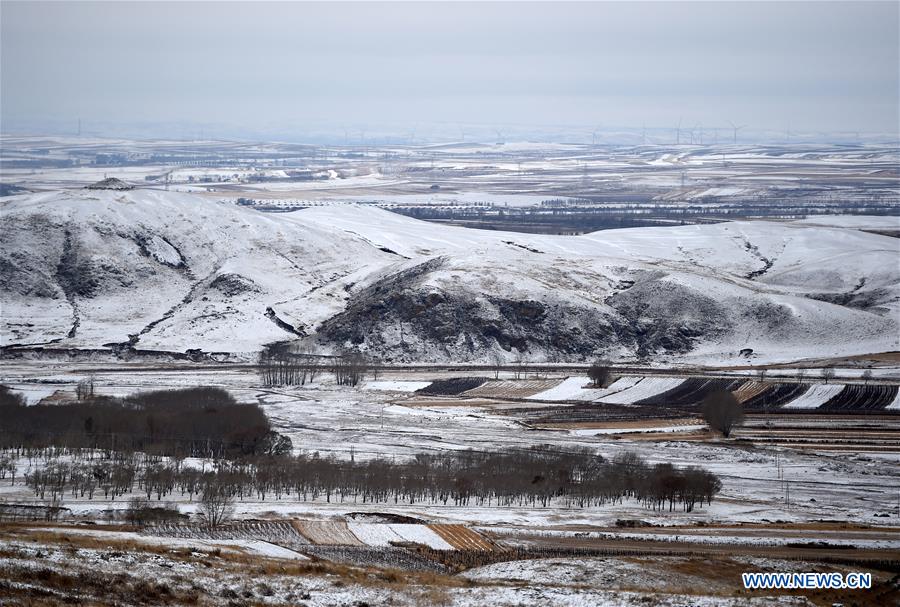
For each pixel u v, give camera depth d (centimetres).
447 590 13812
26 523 17675
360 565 15788
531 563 16050
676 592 14562
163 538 16488
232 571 13925
